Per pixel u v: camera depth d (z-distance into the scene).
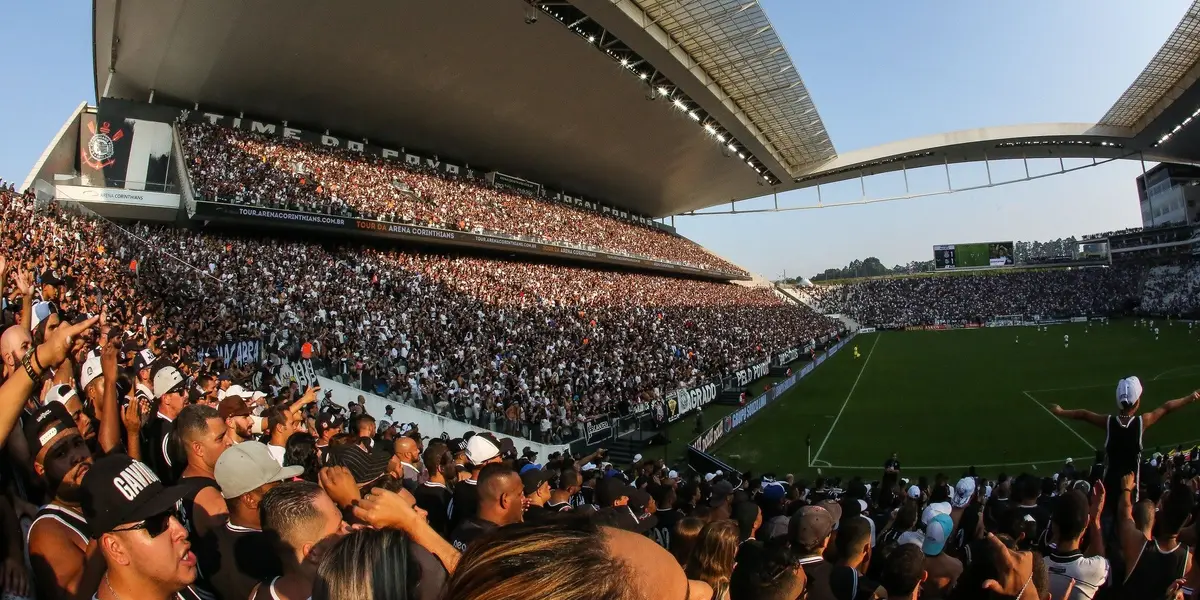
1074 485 8.12
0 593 2.77
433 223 35.00
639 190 57.97
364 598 1.61
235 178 28.61
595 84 36.56
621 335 34.94
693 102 41.12
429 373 20.41
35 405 4.53
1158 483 7.87
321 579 1.68
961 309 77.19
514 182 49.62
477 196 42.44
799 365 41.81
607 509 4.34
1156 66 41.47
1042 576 3.42
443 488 5.14
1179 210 81.38
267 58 29.41
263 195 28.19
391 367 19.92
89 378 5.61
